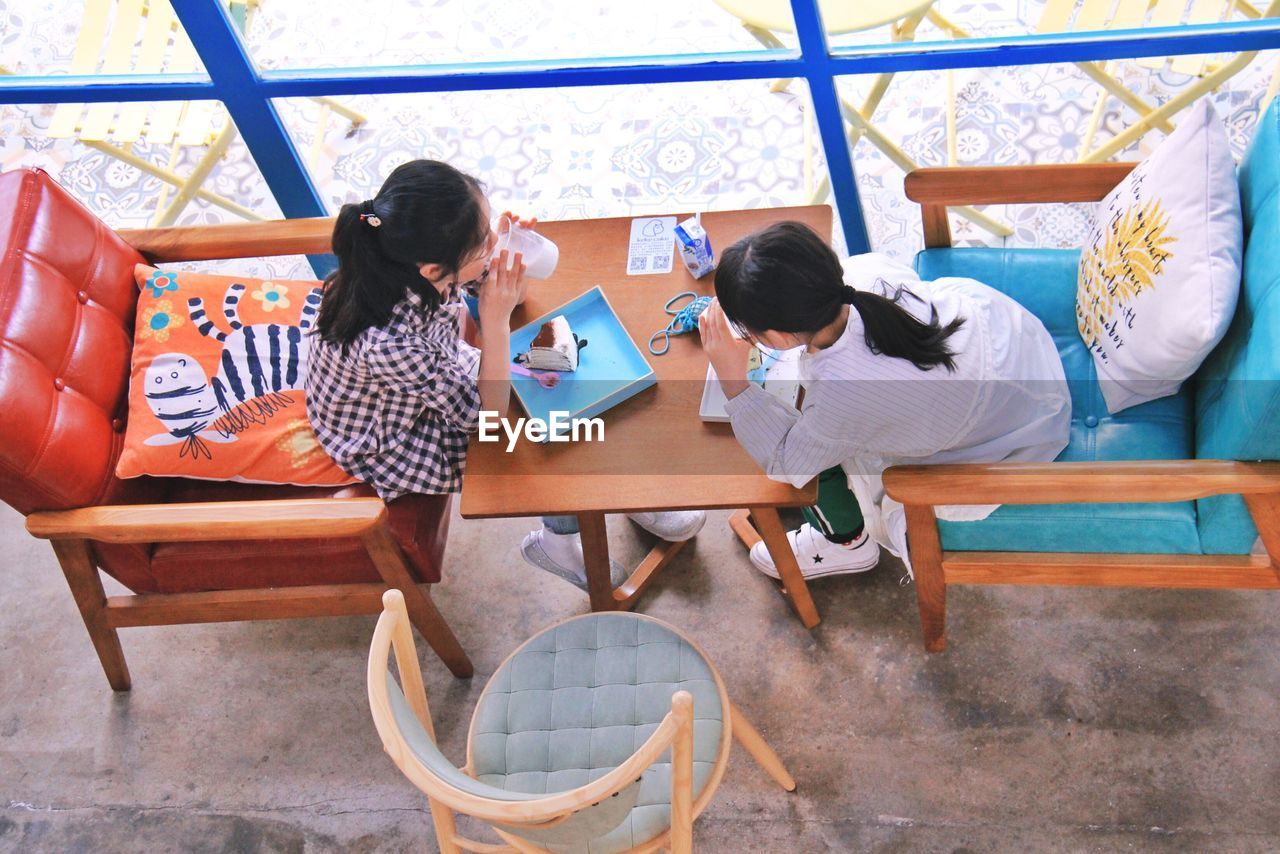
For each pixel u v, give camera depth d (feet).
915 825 6.79
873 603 7.73
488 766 5.60
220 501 6.89
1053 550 6.41
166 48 7.63
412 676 5.23
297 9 7.83
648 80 7.27
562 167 9.68
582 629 5.98
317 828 7.18
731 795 7.02
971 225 9.18
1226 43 6.68
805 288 4.84
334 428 6.79
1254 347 5.48
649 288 6.81
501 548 8.43
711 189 9.46
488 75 7.28
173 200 9.23
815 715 7.31
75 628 8.23
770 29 6.88
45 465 6.05
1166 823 6.61
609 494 5.95
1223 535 6.12
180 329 7.09
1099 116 8.87
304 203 8.64
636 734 5.59
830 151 7.73
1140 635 7.32
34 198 6.52
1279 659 7.09
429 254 5.57
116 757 7.61
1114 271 6.31
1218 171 5.74
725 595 7.95
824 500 7.07
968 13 7.36
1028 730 7.06
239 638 8.09
